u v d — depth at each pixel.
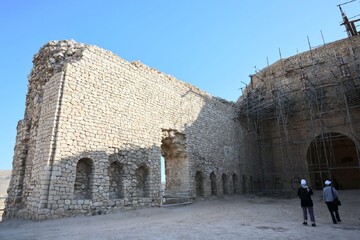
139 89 14.59
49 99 11.00
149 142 14.43
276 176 23.97
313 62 21.98
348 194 17.44
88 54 12.20
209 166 19.30
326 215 10.92
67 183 10.09
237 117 24.70
